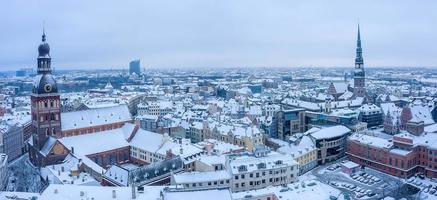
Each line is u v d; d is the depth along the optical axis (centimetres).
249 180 18538
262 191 16275
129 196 14388
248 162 19000
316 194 15875
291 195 15712
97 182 18512
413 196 18250
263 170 18800
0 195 15000
